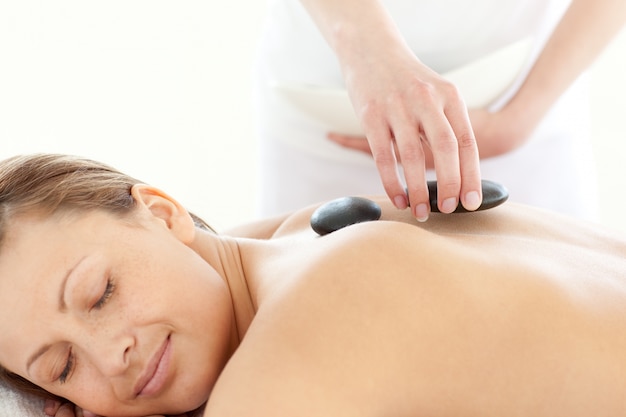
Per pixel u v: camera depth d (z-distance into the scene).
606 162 2.14
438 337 0.71
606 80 2.13
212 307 0.83
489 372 0.72
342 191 1.45
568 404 0.74
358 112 0.95
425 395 0.71
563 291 0.77
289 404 0.67
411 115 0.88
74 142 2.33
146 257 0.82
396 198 0.88
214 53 2.30
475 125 1.29
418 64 0.94
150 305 0.79
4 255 0.80
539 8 1.36
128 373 0.80
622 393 0.75
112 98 2.31
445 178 0.84
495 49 1.37
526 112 1.31
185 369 0.81
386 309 0.71
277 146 1.48
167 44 2.29
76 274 0.78
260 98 1.53
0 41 2.25
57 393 0.83
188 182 2.36
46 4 2.24
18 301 0.78
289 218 1.09
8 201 0.83
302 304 0.72
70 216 0.82
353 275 0.73
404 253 0.75
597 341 0.75
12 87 2.28
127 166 2.35
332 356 0.69
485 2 1.32
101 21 2.27
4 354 0.82
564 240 0.93
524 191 1.42
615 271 0.85
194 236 0.92
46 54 2.27
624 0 1.27
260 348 0.70
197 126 2.34
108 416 0.83
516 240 0.88
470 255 0.78
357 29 1.00
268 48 1.50
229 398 0.68
